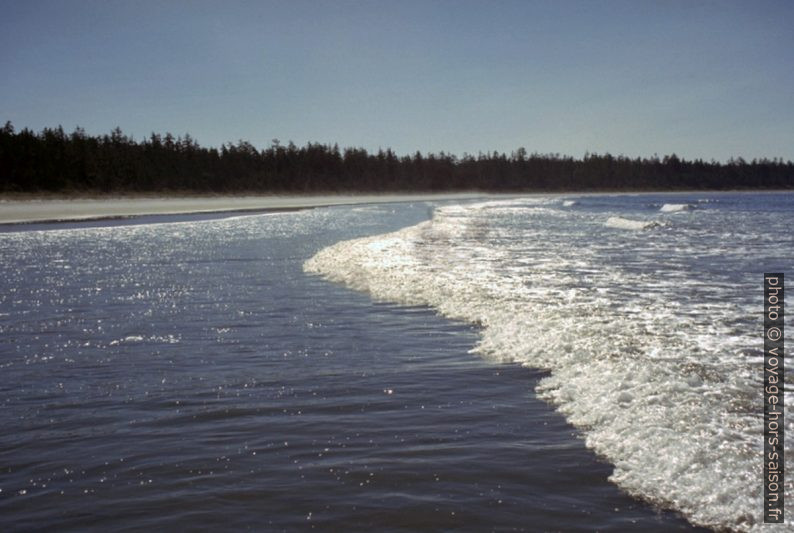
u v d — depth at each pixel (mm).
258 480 4207
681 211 50031
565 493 3947
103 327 9273
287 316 9945
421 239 23078
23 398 6059
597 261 16312
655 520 3590
